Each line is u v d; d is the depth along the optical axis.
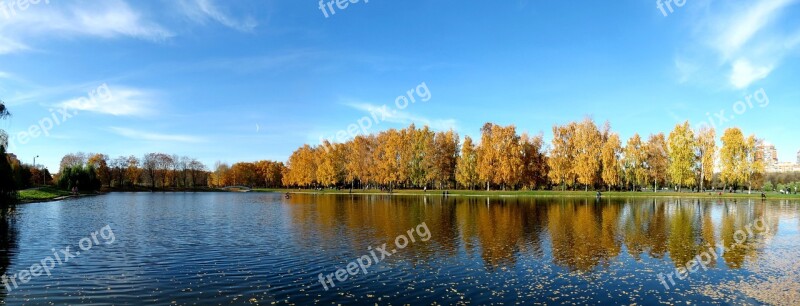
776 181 134.25
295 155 150.88
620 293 16.91
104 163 155.12
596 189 105.69
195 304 15.43
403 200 76.50
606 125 98.19
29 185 95.06
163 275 19.44
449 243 27.73
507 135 94.56
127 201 79.50
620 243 27.84
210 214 49.53
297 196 101.50
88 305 15.30
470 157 102.62
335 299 16.05
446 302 15.73
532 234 31.66
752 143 89.75
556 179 95.44
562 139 96.12
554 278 19.06
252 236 30.89
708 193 87.50
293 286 17.75
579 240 29.02
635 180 99.31
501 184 104.69
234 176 183.75
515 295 16.58
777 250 25.72
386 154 109.69
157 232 33.34
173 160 175.62
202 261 22.33
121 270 20.31
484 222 39.38
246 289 17.25
